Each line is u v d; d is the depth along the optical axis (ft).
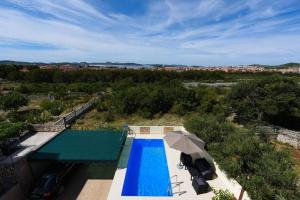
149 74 221.46
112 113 103.86
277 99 86.69
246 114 89.92
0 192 34.63
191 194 39.55
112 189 40.98
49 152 46.16
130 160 53.57
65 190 43.09
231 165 41.63
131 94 110.01
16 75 223.92
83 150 47.73
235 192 38.47
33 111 99.50
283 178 35.60
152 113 107.24
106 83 194.90
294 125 93.15
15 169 38.06
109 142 52.95
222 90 151.94
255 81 96.07
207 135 55.52
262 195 34.55
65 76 216.13
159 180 44.93
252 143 45.11
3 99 99.86
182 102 110.22
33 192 38.06
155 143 64.59
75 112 92.68
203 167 45.68
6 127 51.98
